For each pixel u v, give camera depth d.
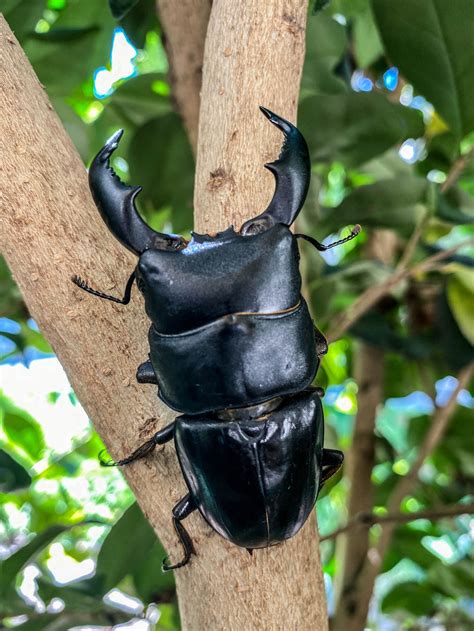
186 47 0.25
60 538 0.38
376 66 0.36
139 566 0.26
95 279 0.16
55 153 0.17
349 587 0.30
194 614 0.16
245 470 0.15
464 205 0.33
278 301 0.15
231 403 0.15
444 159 0.34
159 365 0.15
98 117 0.34
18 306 0.33
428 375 0.36
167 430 0.16
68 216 0.16
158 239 0.15
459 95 0.27
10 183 0.16
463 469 0.36
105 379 0.16
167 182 0.32
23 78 0.17
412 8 0.25
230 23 0.17
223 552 0.16
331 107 0.28
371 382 0.33
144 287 0.15
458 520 0.37
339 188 0.43
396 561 0.36
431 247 0.32
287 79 0.17
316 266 0.31
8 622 0.27
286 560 0.16
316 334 0.17
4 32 0.17
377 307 0.35
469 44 0.25
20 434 0.39
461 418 0.36
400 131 0.28
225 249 0.15
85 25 0.33
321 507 0.46
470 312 0.30
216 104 0.17
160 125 0.31
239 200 0.17
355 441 0.33
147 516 0.17
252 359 0.15
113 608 0.26
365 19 0.32
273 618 0.16
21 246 0.16
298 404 0.16
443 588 0.35
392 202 0.30
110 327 0.16
